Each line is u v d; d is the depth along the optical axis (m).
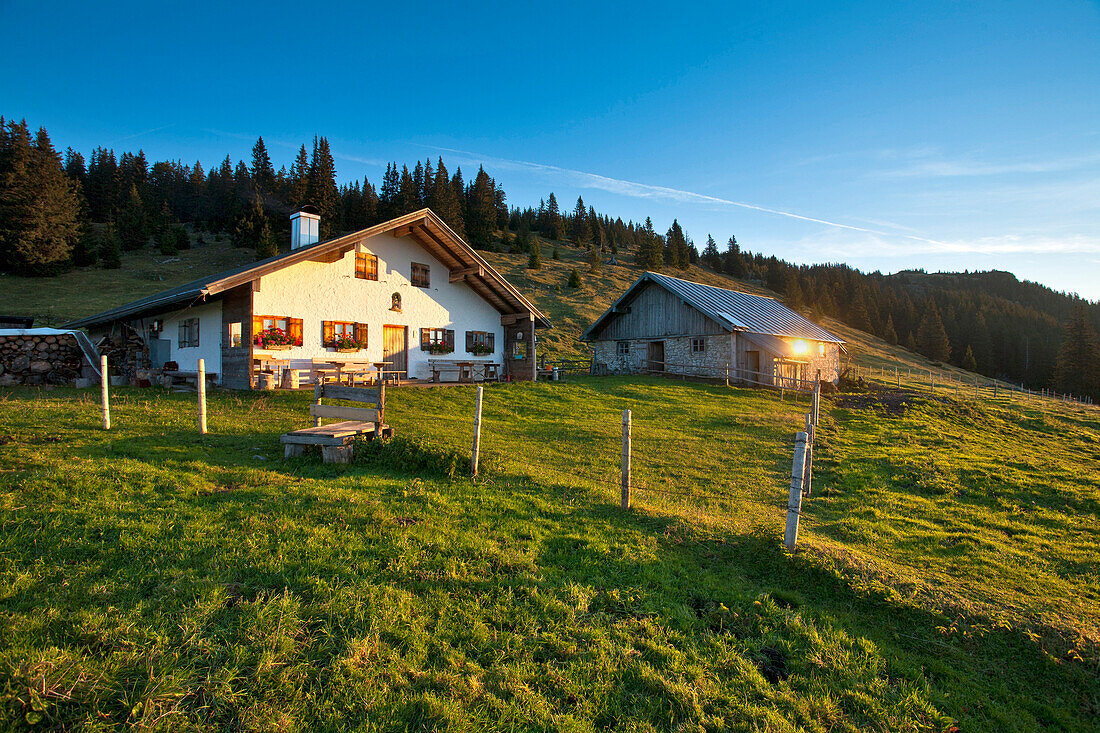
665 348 33.12
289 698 3.41
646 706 3.76
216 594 4.35
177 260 74.69
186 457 8.48
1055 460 16.23
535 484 8.66
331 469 8.55
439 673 3.78
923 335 84.88
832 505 10.04
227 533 5.54
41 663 3.29
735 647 4.65
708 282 103.62
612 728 3.55
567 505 7.69
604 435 14.18
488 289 24.89
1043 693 4.50
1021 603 5.93
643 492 9.36
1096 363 62.00
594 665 4.09
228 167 122.62
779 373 29.25
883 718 3.97
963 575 6.94
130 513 5.84
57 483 6.56
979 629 5.18
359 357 20.53
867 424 19.27
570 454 11.88
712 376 30.00
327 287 19.67
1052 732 4.10
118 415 11.31
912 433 18.16
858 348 69.25
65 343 18.22
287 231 90.44
